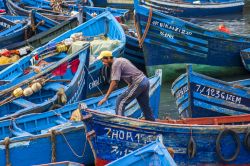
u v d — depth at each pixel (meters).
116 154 16.48
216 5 49.41
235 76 30.27
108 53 16.81
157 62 28.69
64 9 43.41
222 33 28.42
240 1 49.88
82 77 23.20
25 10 41.22
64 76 23.52
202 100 20.19
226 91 20.16
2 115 20.91
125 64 16.91
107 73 26.11
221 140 16.56
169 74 29.11
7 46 29.48
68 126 17.34
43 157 16.95
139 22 27.61
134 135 16.22
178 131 16.30
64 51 27.28
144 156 13.86
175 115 24.31
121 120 16.02
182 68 28.95
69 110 19.58
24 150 16.61
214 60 29.06
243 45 29.11
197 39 28.23
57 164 14.12
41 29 32.88
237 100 20.34
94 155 16.62
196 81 19.89
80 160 17.69
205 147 16.62
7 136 18.02
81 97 23.34
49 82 22.38
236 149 16.78
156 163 13.80
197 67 29.11
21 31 31.50
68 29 31.72
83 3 45.94
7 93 21.22
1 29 35.66
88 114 16.00
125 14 41.69
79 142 17.41
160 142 14.16
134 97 17.08
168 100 26.48
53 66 22.50
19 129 17.72
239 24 46.00
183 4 48.72
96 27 30.91
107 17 31.28
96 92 26.09
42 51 26.67
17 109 21.28
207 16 49.53
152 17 27.25
